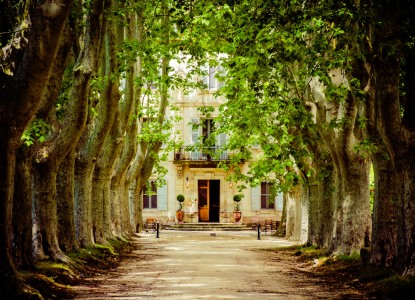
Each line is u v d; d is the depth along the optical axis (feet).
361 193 73.26
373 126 59.52
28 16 44.73
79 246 75.56
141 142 136.67
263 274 65.00
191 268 71.41
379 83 50.60
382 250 60.34
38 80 37.83
